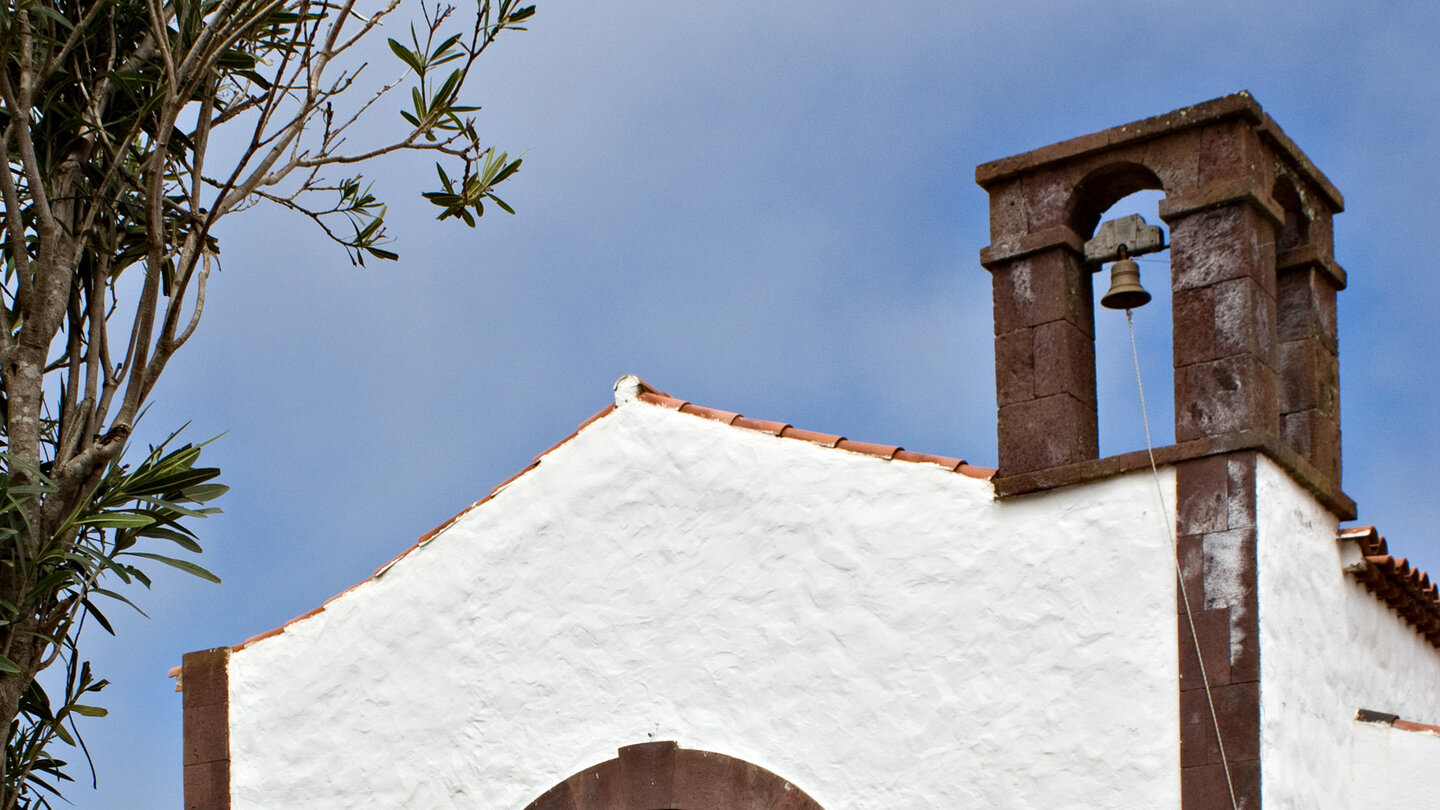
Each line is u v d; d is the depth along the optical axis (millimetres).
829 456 10578
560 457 11562
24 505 9953
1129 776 9234
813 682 10289
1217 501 9359
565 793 10930
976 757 9680
